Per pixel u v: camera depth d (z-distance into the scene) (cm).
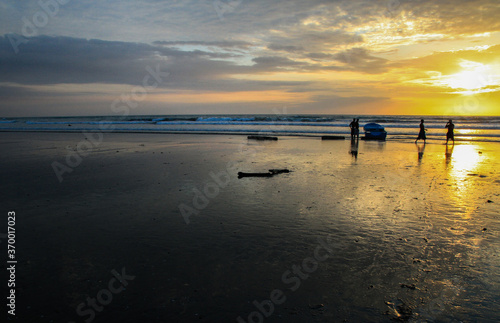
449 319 327
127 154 1608
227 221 625
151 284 400
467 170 1138
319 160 1384
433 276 411
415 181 961
